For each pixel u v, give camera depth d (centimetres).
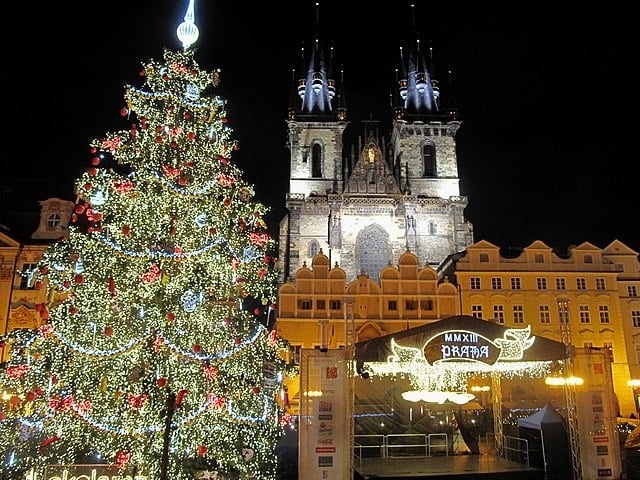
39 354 2038
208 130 2341
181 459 1955
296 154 8150
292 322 5472
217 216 2202
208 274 2175
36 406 1920
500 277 5934
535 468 2164
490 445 2781
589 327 5838
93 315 1991
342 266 7262
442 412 3053
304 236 7450
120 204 2084
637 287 6159
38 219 5538
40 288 5097
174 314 1905
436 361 2041
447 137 8406
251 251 2406
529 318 5822
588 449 2003
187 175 2186
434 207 7644
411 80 8969
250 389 2175
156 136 2200
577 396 2042
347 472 1805
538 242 6097
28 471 1798
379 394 3609
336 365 1872
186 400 1948
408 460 2394
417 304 5719
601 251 6116
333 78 9000
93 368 1950
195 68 2409
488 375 2920
